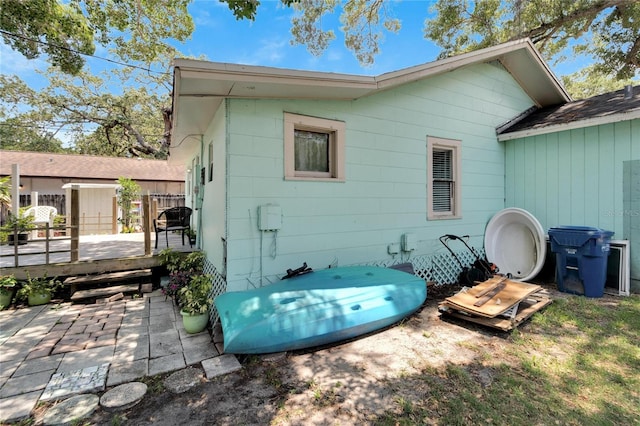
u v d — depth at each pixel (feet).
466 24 36.96
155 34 33.22
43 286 15.12
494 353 10.02
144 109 57.36
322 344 10.50
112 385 8.38
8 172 43.52
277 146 13.16
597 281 15.40
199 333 11.69
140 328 12.16
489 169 21.47
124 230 37.27
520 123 22.39
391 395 7.90
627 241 16.17
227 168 12.07
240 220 12.35
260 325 9.38
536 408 7.32
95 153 70.69
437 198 19.30
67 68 26.78
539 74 21.97
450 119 19.24
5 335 11.48
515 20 32.09
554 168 19.74
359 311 10.87
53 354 10.05
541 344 10.59
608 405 7.40
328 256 14.57
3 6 20.76
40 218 29.66
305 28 32.91
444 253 19.01
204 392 8.13
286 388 8.28
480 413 7.16
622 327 11.83
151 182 52.31
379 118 16.20
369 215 15.88
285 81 11.32
